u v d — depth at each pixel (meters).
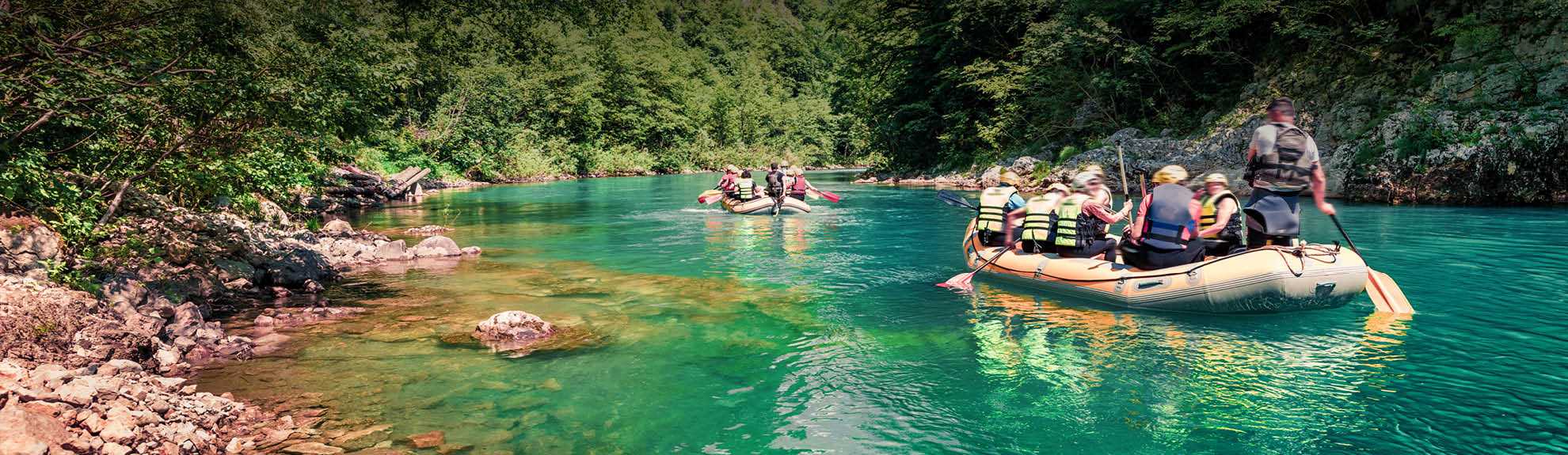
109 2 5.96
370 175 21.22
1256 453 3.43
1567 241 9.72
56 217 6.11
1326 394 4.17
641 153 51.59
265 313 6.17
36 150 5.77
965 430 3.78
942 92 33.31
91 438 3.04
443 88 35.34
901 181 33.03
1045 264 7.13
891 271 8.48
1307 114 20.52
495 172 35.94
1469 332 5.35
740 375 4.66
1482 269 7.78
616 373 4.68
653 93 54.75
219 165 7.73
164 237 6.90
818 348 5.26
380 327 5.81
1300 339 5.27
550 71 45.41
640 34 57.66
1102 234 7.40
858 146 66.81
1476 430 3.63
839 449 3.56
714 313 6.39
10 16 5.19
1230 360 4.83
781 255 9.82
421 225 14.38
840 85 43.91
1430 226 11.48
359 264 9.11
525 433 3.71
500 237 12.09
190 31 6.41
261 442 3.51
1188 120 24.62
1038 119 28.56
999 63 29.64
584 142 46.25
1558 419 3.73
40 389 3.32
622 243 11.23
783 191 16.34
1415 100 17.39
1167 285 6.10
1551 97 15.68
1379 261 8.32
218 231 7.56
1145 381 4.45
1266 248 5.81
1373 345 5.09
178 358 4.71
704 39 103.75
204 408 3.74
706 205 19.72
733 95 69.62
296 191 15.07
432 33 25.97
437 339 5.44
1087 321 5.92
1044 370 4.71
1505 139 15.12
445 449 3.48
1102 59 27.53
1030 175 25.58
